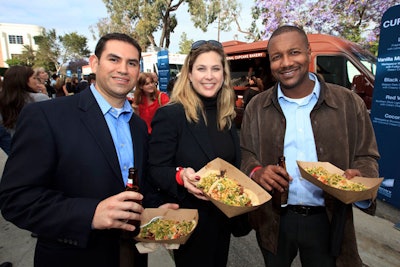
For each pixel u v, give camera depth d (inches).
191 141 65.4
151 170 64.2
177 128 65.1
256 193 55.8
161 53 390.9
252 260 107.1
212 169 61.2
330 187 51.5
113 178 52.1
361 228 128.0
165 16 1049.5
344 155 61.7
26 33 2588.6
